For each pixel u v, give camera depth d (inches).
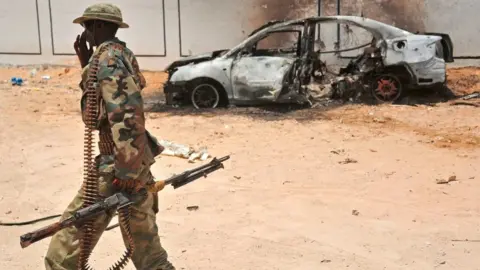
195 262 191.6
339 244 203.9
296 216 230.7
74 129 399.2
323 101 471.8
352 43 609.9
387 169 291.0
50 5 735.7
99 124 133.3
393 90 468.1
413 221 223.6
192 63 482.6
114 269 136.7
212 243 206.4
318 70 472.7
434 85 461.4
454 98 492.1
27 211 243.6
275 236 211.6
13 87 609.6
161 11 691.4
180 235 213.8
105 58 130.7
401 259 191.6
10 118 436.8
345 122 405.7
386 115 423.8
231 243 206.2
